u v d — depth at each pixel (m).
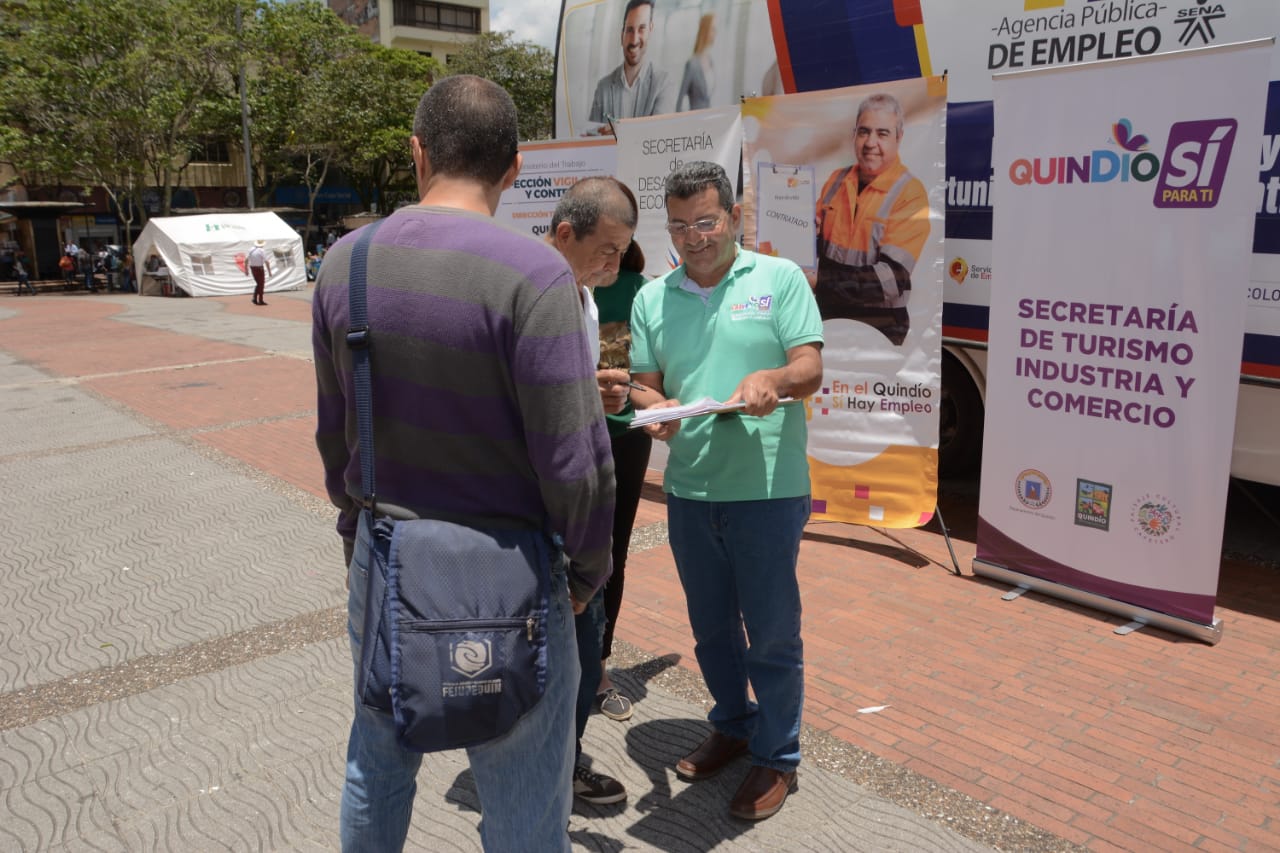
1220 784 2.97
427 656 1.63
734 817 2.83
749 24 5.81
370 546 1.72
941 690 3.60
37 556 5.31
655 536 5.50
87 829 2.83
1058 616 4.26
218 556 5.27
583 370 1.66
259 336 16.48
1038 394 4.32
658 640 4.11
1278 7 3.83
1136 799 2.90
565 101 7.18
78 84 28.59
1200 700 3.49
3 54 28.16
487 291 1.59
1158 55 3.67
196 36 30.17
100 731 3.40
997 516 4.59
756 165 5.39
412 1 57.97
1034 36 4.61
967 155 5.02
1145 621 4.11
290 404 9.91
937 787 2.97
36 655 4.04
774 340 2.68
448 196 1.73
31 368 12.88
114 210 39.84
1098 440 4.15
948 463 6.09
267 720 3.46
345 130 37.19
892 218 4.95
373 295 1.64
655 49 6.41
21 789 3.04
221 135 36.94
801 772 3.07
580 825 2.83
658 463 6.82
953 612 4.32
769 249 5.42
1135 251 3.89
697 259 2.65
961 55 4.90
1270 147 3.98
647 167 6.09
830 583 4.71
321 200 47.66
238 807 2.93
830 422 5.34
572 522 1.71
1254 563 4.88
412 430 1.66
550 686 1.79
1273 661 3.79
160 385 11.27
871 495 5.27
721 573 2.89
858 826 2.79
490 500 1.70
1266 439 4.34
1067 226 4.08
